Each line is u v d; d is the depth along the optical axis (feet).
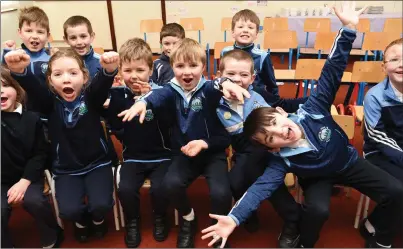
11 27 15.78
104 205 5.22
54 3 17.62
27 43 7.55
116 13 18.35
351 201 6.73
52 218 5.49
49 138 5.82
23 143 5.44
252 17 7.80
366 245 5.52
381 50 11.64
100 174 5.63
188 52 5.25
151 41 18.70
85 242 5.82
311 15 16.71
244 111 5.69
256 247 5.63
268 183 4.80
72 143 5.53
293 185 5.73
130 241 5.66
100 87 5.30
